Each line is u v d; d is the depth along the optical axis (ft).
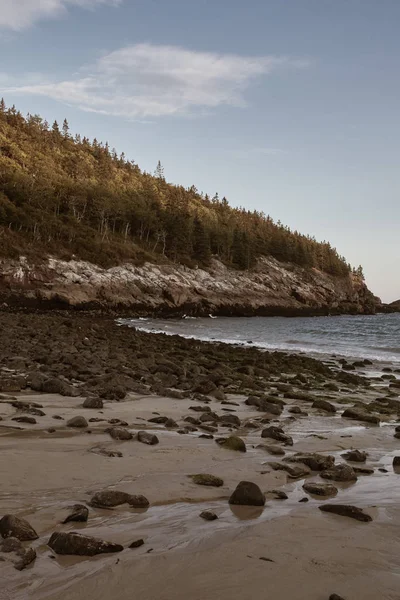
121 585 9.31
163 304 287.48
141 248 350.84
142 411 31.30
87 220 356.79
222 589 9.25
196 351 81.66
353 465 21.65
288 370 65.21
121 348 77.56
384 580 9.87
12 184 332.39
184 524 13.11
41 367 46.21
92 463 18.84
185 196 547.49
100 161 538.06
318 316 405.18
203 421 29.76
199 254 374.84
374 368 72.33
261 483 17.70
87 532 12.22
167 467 19.04
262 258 444.14
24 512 13.44
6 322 113.60
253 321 262.06
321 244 565.94
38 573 9.78
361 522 13.60
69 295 249.55
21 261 246.06
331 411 37.09
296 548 11.41
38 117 558.15
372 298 550.36
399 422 33.71
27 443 21.47
